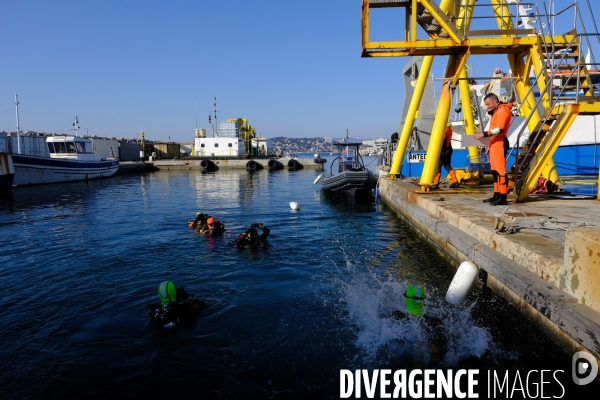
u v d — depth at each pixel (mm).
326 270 7469
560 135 7656
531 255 4488
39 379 4059
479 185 12250
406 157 18109
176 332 5027
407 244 9422
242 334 4953
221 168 49562
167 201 18953
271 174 41750
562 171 15375
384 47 8914
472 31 8953
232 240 10023
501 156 8000
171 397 3779
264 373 4137
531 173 8086
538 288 3977
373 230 11203
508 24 11422
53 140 33656
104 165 36781
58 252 9008
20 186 27391
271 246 9336
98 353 4547
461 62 9250
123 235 10797
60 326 5227
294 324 5199
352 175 19609
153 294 6324
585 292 3477
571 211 7082
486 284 5590
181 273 7348
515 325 4793
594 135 14844
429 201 9188
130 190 25000
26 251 9133
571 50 9000
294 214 14438
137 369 4227
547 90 8914
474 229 6207
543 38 8664
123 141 57062
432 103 19828
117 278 7117
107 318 5461
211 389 3893
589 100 7531
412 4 8750
